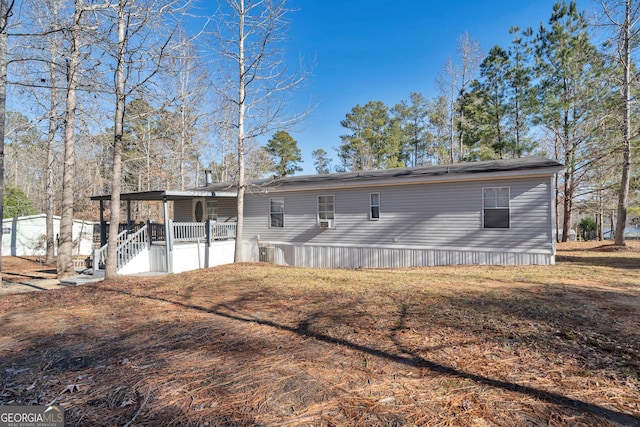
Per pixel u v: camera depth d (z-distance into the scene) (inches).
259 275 350.0
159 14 318.0
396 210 439.2
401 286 270.2
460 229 401.4
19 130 428.1
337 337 151.1
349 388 104.0
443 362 121.5
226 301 234.7
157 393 103.7
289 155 1494.8
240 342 148.5
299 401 97.0
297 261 507.5
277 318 186.4
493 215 384.8
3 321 194.9
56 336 163.8
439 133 1263.5
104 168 836.0
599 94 617.3
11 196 892.6
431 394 99.3
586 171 671.1
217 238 500.1
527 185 368.2
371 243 455.2
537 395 97.3
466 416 87.7
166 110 441.7
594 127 574.2
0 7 267.9
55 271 502.3
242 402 97.3
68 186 416.5
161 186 883.4
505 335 147.3
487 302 207.9
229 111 506.6
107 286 309.9
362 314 187.8
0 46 287.6
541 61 706.2
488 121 822.5
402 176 414.9
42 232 759.1
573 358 122.1
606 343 135.7
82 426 87.3
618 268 339.9
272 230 530.9
